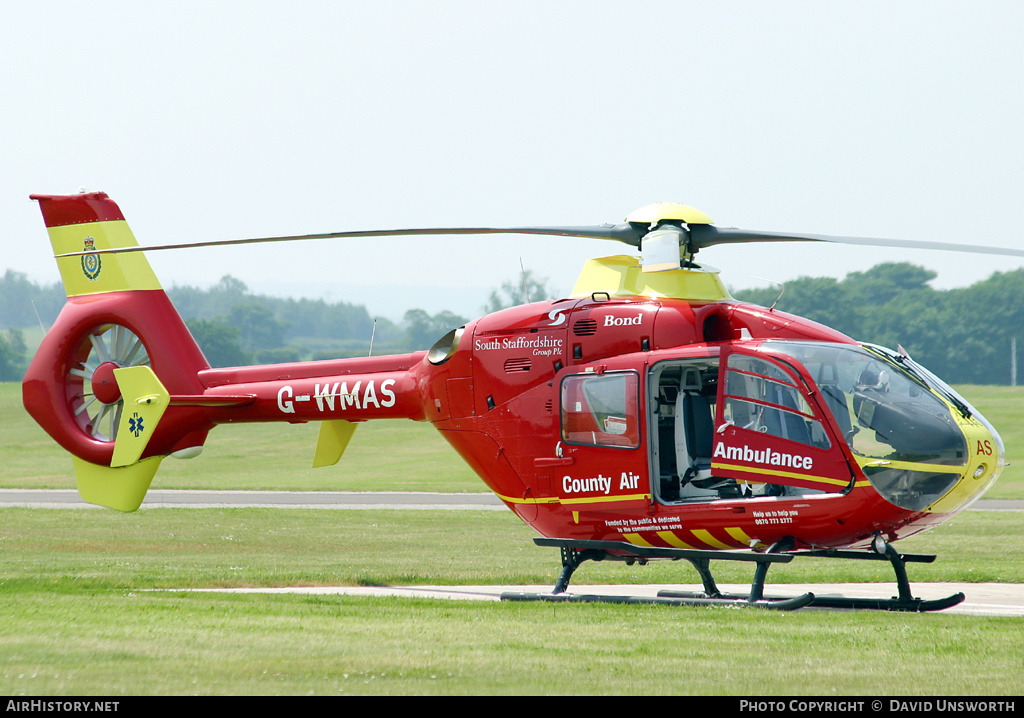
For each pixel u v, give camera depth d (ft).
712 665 92.38
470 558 213.25
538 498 148.56
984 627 116.88
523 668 89.81
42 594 139.03
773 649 100.32
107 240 192.75
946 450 127.34
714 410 141.49
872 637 107.76
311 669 87.45
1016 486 450.30
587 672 88.58
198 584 163.63
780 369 132.16
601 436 141.90
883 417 128.47
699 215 146.51
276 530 265.54
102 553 214.90
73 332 193.06
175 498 383.04
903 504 127.34
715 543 138.82
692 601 141.08
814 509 129.70
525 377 149.28
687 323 139.64
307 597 142.82
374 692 79.97
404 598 142.61
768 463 131.23
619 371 141.08
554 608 132.26
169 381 187.21
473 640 103.81
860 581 178.91
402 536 257.34
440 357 159.53
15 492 411.54
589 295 150.10
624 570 193.06
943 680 87.40
